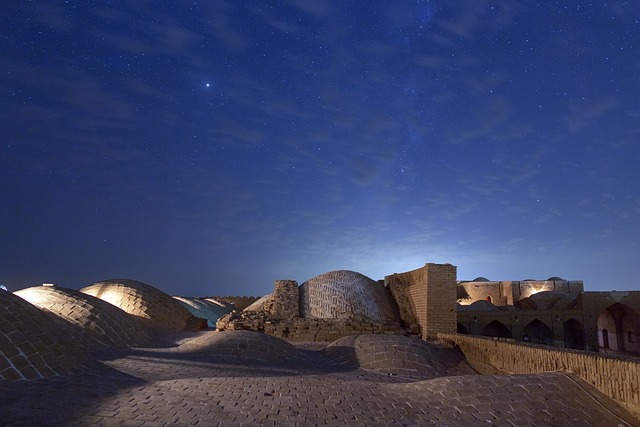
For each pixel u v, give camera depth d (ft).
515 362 48.16
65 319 62.95
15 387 33.30
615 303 119.34
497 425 30.63
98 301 70.85
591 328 119.03
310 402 33.83
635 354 118.01
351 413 31.91
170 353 56.49
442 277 79.77
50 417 27.53
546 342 121.08
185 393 34.32
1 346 36.35
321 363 55.26
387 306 93.86
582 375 36.86
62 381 36.19
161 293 96.63
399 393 36.76
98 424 26.76
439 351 59.98
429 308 78.89
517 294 154.92
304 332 82.64
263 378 40.91
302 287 99.30
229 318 86.07
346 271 102.37
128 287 92.27
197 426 27.43
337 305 90.17
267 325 82.99
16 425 25.95
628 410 31.83
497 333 118.83
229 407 31.48
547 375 37.42
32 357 37.63
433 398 34.83
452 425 30.37
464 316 115.85
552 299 135.54
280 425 28.71
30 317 42.42
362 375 47.75
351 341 59.88
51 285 72.02
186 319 95.50
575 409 32.71
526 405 33.14
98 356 51.11
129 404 30.81
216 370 45.47
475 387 35.53
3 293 43.11
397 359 53.06
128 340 65.57
